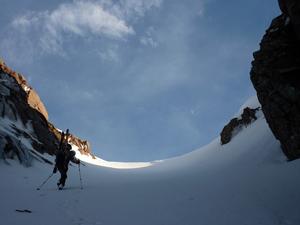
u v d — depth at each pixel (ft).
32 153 75.10
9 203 29.96
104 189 43.24
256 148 74.69
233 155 94.84
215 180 48.96
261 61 54.80
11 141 64.54
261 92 55.83
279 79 51.34
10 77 106.01
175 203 32.55
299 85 49.01
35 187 45.96
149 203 33.04
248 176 46.96
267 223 24.00
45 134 101.81
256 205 29.45
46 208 28.68
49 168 72.08
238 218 25.55
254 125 114.73
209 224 24.29
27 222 23.29
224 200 32.55
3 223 22.63
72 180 62.59
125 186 47.91
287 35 51.98
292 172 41.73
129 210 29.58
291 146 50.85
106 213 27.96
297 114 48.85
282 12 51.42
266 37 54.85
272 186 36.94
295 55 50.96
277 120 52.85
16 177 52.08
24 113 98.99
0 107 88.07
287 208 27.63
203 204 31.32
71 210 28.40
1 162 57.16
